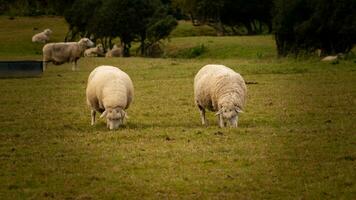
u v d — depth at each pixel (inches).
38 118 1267.2
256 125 1109.7
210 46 3649.1
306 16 2999.5
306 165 824.9
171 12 5324.8
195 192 731.4
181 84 1781.5
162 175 791.1
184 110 1323.8
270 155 871.1
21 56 3472.0
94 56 3609.7
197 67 2289.6
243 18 4571.9
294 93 1533.0
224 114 1050.7
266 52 3344.0
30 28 4874.5
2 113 1339.8
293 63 2342.5
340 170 797.2
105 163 852.0
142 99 1503.4
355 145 920.3
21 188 758.5
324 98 1435.8
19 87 1820.9
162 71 2171.5
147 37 3762.3
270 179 770.2
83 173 810.8
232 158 855.1
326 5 2847.0
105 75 1114.1
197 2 4522.6
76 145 961.5
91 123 1171.3
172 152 892.6
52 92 1690.5
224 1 4392.2
